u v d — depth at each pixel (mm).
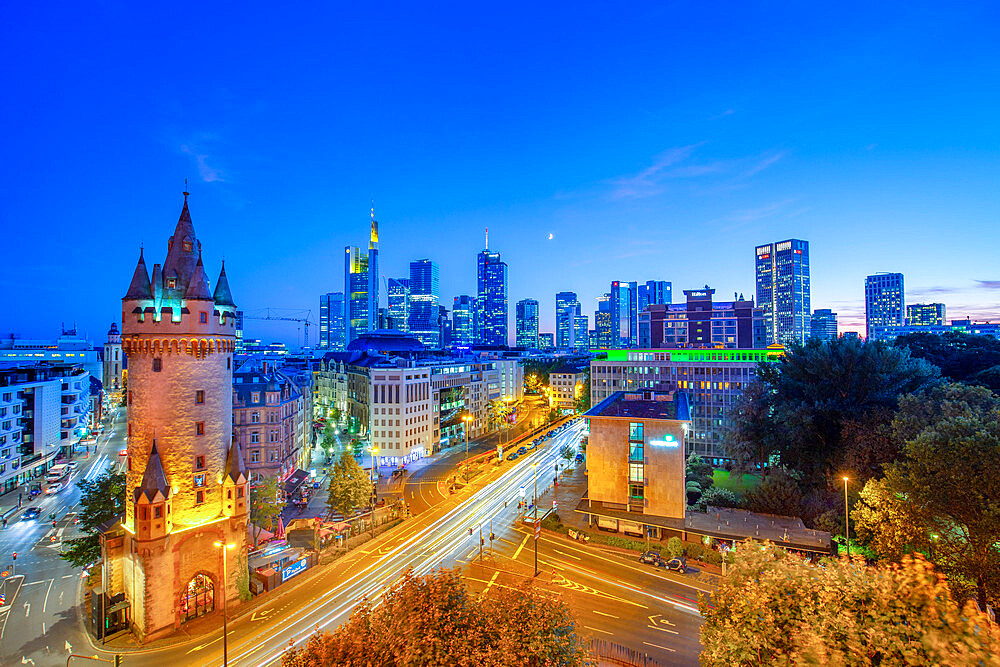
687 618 52438
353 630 28094
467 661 24078
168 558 51906
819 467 78562
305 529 83062
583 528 78000
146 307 53781
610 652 45594
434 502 98188
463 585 30688
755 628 27219
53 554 74312
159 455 52719
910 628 24172
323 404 196625
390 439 131625
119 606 52094
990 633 23516
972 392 64875
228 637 50375
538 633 26328
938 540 47375
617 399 91125
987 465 44344
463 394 163375
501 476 116375
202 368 55750
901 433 63250
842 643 24562
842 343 80562
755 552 33500
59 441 125188
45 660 47000
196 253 58062
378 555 71312
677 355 134625
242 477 58000
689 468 102938
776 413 84750
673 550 65688
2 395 105375
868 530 59094
